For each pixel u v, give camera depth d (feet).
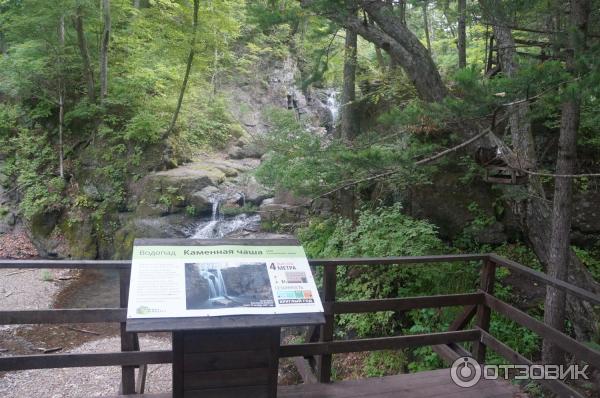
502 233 21.83
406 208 23.15
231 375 8.90
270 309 8.52
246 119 50.83
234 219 33.04
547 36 15.64
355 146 16.57
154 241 9.22
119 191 36.42
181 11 35.76
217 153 44.60
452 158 20.95
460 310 18.01
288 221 30.14
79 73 41.52
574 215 21.01
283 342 21.72
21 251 36.35
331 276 10.66
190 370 8.70
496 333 17.01
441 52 45.24
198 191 34.73
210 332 8.73
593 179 21.44
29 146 39.78
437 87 15.21
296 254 9.76
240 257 9.29
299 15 15.20
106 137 38.75
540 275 10.57
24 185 38.24
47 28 38.37
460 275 19.51
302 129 18.56
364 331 19.02
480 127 14.29
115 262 9.30
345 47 25.80
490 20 13.55
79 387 17.98
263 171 17.76
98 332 23.76
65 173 38.86
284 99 55.31
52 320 9.23
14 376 18.63
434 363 16.71
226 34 45.39
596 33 12.67
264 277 9.05
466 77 9.31
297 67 58.65
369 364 18.34
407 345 11.85
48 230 37.06
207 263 8.99
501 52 16.06
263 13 14.98
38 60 37.14
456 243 22.15
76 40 41.04
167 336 23.77
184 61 38.09
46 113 40.19
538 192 16.30
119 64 42.22
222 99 48.39
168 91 43.01
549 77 8.81
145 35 42.06
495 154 14.62
